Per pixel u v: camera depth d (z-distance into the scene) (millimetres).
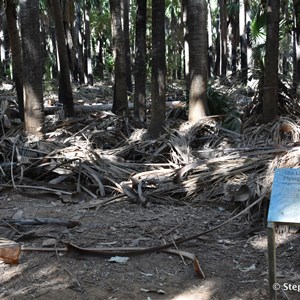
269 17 7359
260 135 7023
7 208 5719
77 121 9477
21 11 7730
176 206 5660
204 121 7660
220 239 4680
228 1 29016
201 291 3660
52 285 3756
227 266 4090
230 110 8617
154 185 6105
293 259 4180
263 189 5156
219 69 31844
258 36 11359
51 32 30047
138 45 9820
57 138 8117
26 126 7902
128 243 4566
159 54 7727
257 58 10023
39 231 4852
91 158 6742
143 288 3703
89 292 3645
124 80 10531
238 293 3621
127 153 7410
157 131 7859
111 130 8555
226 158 6055
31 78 7789
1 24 25172
